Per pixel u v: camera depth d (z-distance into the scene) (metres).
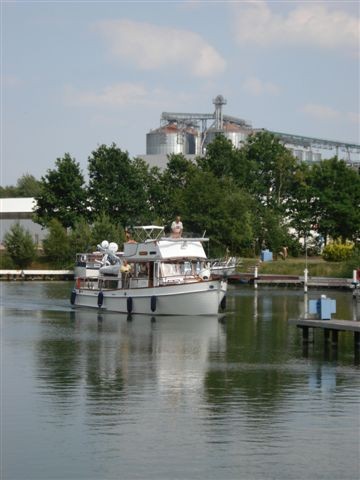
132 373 44.66
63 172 154.38
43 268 149.38
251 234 142.25
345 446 30.48
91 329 65.75
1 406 36.44
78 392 39.34
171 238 76.81
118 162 155.62
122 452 29.84
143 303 76.25
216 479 27.34
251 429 32.66
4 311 81.56
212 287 74.50
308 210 147.50
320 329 63.88
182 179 163.12
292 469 28.17
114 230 144.38
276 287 119.38
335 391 39.62
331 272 129.88
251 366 47.06
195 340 58.88
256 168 167.38
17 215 183.75
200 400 37.62
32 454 29.70
